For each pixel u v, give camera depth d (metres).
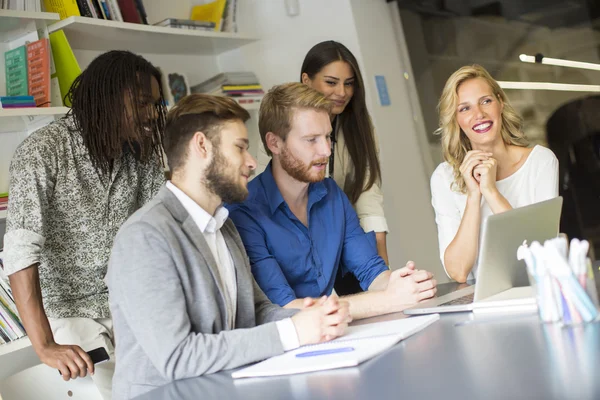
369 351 1.36
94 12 3.21
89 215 2.29
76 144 2.28
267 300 1.87
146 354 1.50
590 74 4.02
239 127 1.66
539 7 4.13
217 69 4.24
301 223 2.19
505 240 1.73
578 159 4.11
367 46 4.24
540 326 1.36
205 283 1.57
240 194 1.67
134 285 1.48
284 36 4.28
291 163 2.11
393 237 4.19
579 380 0.96
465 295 1.92
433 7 4.43
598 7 3.95
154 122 2.32
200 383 1.38
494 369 1.10
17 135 3.08
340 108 2.85
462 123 2.54
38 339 2.09
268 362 1.43
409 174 4.38
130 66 2.27
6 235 2.14
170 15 4.05
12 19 2.90
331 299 1.57
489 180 2.37
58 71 3.05
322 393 1.14
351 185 2.87
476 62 4.36
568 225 4.17
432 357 1.26
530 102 4.23
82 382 2.14
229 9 4.00
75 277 2.29
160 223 1.53
